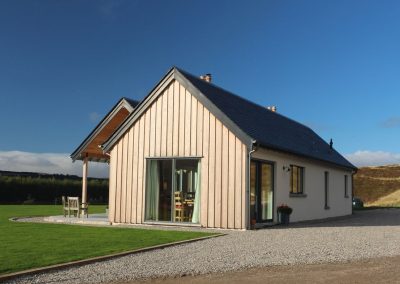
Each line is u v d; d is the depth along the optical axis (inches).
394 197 1905.8
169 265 342.0
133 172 694.5
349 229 625.9
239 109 759.1
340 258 376.8
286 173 746.2
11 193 1514.5
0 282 283.6
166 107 675.4
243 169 614.2
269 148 652.7
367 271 325.4
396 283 289.0
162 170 677.9
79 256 363.9
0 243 439.5
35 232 542.3
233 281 294.0
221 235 530.6
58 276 302.7
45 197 1587.1
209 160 636.7
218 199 626.2
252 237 516.7
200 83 731.4
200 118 649.0
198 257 376.5
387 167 2282.2
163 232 554.9
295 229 621.9
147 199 684.1
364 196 2004.2
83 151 791.1
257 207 660.1
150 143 683.4
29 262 336.5
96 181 1718.8
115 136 708.0
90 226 638.5
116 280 294.2
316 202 880.9
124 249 402.9
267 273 318.0
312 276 308.5
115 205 701.3
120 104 761.0
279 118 1015.6
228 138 627.5
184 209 654.5
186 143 655.8
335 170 1011.9
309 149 887.1
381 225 706.8
